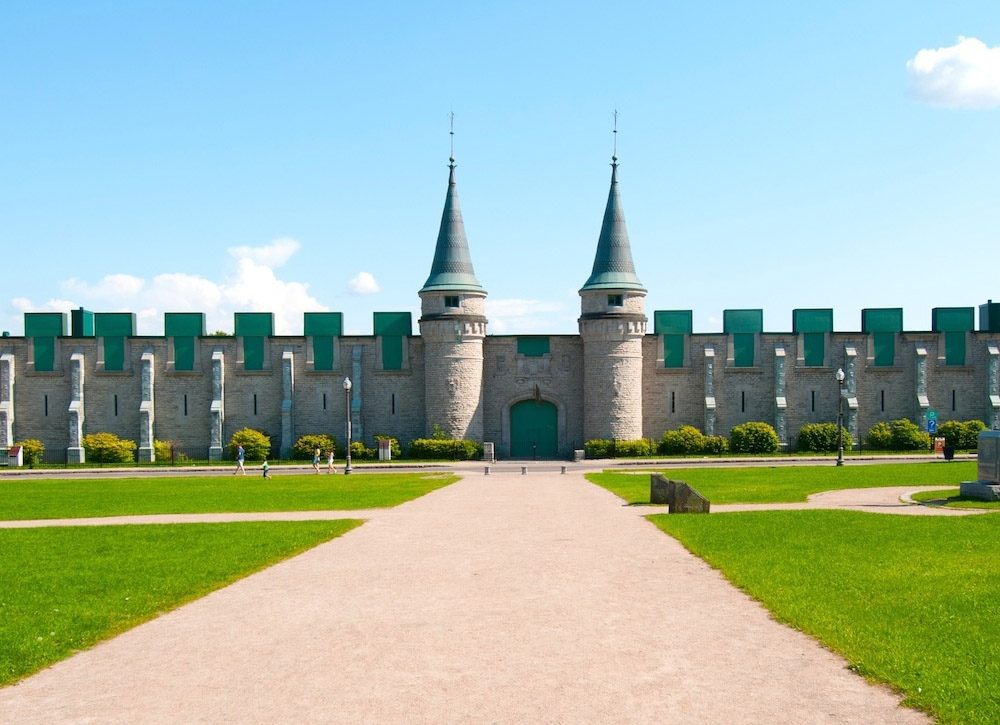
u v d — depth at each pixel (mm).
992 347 74375
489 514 30219
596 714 10633
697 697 11164
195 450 74250
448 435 71375
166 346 74500
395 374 74625
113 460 71000
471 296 72062
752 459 63406
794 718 10477
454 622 14898
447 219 72938
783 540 22531
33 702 11406
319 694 11461
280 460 71938
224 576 19125
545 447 75062
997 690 11094
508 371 75000
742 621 14742
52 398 74250
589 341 71938
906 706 10820
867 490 36969
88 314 78875
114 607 16281
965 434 71812
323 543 23812
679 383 74500
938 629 13812
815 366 74375
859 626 14039
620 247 72438
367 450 71875
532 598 16594
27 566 20484
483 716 10609
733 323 74812
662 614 15242
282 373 74062
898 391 74438
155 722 10625
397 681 11898
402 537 24734
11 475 59281
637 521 27547
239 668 12609
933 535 22938
